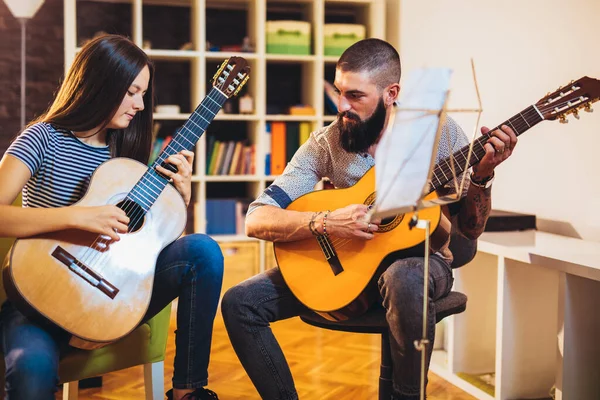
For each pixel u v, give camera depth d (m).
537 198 3.30
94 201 2.03
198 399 2.05
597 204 2.93
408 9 4.39
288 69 5.33
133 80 2.07
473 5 3.69
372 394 2.99
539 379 2.88
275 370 2.21
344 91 2.26
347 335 3.95
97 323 1.96
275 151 4.91
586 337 2.50
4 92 5.17
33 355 1.82
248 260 4.77
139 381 3.14
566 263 2.45
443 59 3.97
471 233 2.24
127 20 5.07
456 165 2.12
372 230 2.16
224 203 4.83
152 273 2.04
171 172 2.15
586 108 2.09
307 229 2.21
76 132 2.11
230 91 2.24
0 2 5.12
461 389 3.11
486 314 3.21
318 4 4.85
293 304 2.29
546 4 3.19
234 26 5.25
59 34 5.22
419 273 2.06
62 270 1.95
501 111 3.50
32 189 2.08
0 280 2.09
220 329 4.06
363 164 2.38
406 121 1.49
